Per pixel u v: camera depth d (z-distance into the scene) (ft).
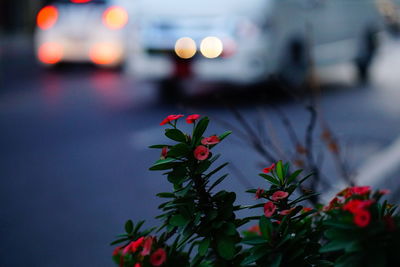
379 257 5.09
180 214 6.16
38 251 15.25
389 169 20.06
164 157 6.13
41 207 18.58
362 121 29.25
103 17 48.16
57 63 49.85
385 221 5.17
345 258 5.23
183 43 32.94
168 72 33.47
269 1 32.99
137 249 6.19
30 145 26.66
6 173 22.41
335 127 27.63
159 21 33.88
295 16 34.55
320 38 37.22
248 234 7.74
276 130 26.50
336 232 5.28
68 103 36.78
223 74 32.42
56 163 23.70
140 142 26.63
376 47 44.04
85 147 26.03
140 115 32.40
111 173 22.12
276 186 6.55
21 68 54.08
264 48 32.37
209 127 28.07
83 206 18.53
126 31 48.34
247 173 20.49
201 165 6.05
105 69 51.67
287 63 33.78
